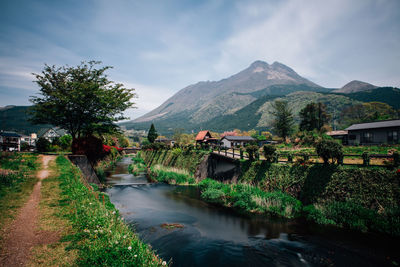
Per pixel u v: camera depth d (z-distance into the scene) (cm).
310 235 1073
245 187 1798
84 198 1070
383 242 959
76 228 721
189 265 819
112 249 568
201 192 2184
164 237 1080
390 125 3036
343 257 856
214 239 1058
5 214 796
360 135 3484
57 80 2464
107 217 814
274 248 953
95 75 2622
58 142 4562
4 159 1777
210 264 824
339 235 1051
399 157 1171
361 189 1202
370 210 1120
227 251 933
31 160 2017
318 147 1458
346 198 1235
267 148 1850
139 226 1231
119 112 2723
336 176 1325
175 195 2052
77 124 2750
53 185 1279
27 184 1259
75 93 2298
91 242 618
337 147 1374
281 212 1393
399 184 1085
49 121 2544
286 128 5766
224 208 1617
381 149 2361
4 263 500
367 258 841
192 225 1255
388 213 1051
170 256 891
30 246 591
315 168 1473
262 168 1856
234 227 1223
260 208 1496
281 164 1716
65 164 1973
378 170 1182
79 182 1451
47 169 1738
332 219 1201
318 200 1348
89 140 2767
